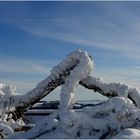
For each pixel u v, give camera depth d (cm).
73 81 1309
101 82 1395
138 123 1073
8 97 1463
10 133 1228
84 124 1038
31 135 1068
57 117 1102
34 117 1683
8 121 1391
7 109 1449
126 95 1368
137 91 1391
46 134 1025
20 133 1102
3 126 1241
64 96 1281
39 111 1750
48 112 1745
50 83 1420
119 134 955
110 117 1075
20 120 1488
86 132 1027
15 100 1466
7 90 1477
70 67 1383
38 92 1442
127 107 1087
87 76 1365
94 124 1045
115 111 1082
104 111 1089
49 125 1051
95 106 1104
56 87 1436
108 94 1394
